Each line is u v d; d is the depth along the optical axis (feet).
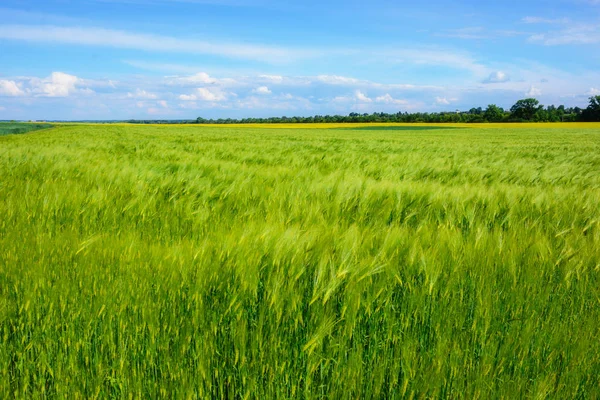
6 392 5.78
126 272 6.88
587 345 6.22
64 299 6.56
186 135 97.50
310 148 45.42
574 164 31.37
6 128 173.37
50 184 14.42
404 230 8.98
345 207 12.94
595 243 8.73
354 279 6.61
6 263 7.25
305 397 5.72
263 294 6.65
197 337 6.10
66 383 5.94
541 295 7.18
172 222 11.61
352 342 6.40
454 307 6.74
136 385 5.81
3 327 6.41
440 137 104.32
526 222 11.89
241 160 29.22
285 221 11.09
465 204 13.01
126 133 111.86
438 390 5.78
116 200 12.78
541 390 5.71
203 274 6.70
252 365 5.90
